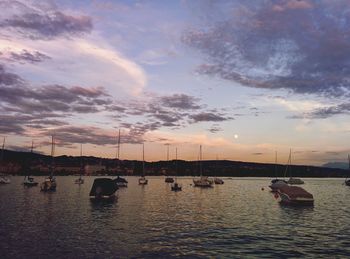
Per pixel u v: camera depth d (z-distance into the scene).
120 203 64.81
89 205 60.00
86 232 34.16
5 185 129.25
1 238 30.98
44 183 98.88
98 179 71.56
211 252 27.28
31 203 62.69
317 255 26.94
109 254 26.08
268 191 110.75
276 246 29.59
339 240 32.22
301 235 34.41
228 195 91.56
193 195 90.56
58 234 32.97
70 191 97.31
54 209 53.31
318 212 53.56
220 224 40.47
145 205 61.81
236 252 27.42
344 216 49.00
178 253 26.73
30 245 28.45
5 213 48.19
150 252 26.89
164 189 116.69
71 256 25.31
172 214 49.25
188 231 35.59
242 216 47.94
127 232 34.50
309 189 136.25
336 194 104.00
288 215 49.56
